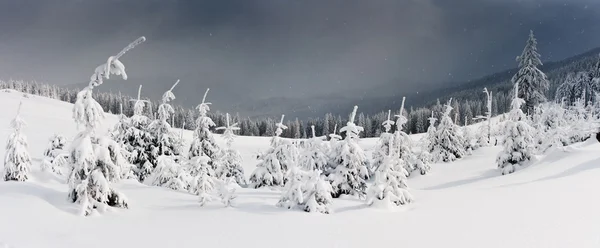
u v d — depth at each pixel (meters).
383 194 9.98
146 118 16.66
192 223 7.72
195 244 6.34
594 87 50.34
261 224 7.66
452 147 30.23
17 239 6.43
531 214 7.31
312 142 13.31
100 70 8.50
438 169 27.42
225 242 6.45
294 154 14.02
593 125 27.52
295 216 8.40
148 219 8.05
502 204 8.66
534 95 37.31
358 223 7.71
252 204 9.77
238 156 18.84
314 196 9.13
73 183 8.46
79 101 8.47
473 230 6.59
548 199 8.56
